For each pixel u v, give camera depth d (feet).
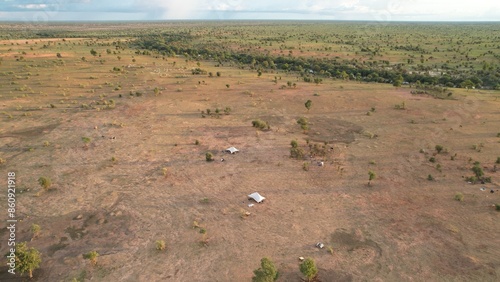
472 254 135.74
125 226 153.28
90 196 176.76
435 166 211.20
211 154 217.97
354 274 125.70
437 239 144.56
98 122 287.07
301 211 164.45
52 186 185.68
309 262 119.14
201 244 141.69
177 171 204.23
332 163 215.10
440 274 125.59
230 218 158.81
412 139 255.91
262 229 151.12
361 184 189.88
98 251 137.49
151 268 128.47
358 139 256.52
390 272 126.72
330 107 335.47
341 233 148.77
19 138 251.39
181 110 321.32
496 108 329.31
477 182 190.39
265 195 178.29
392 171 205.26
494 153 229.25
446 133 267.59
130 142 246.88
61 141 247.09
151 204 170.19
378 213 163.12
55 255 135.03
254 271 115.96
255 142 247.91
